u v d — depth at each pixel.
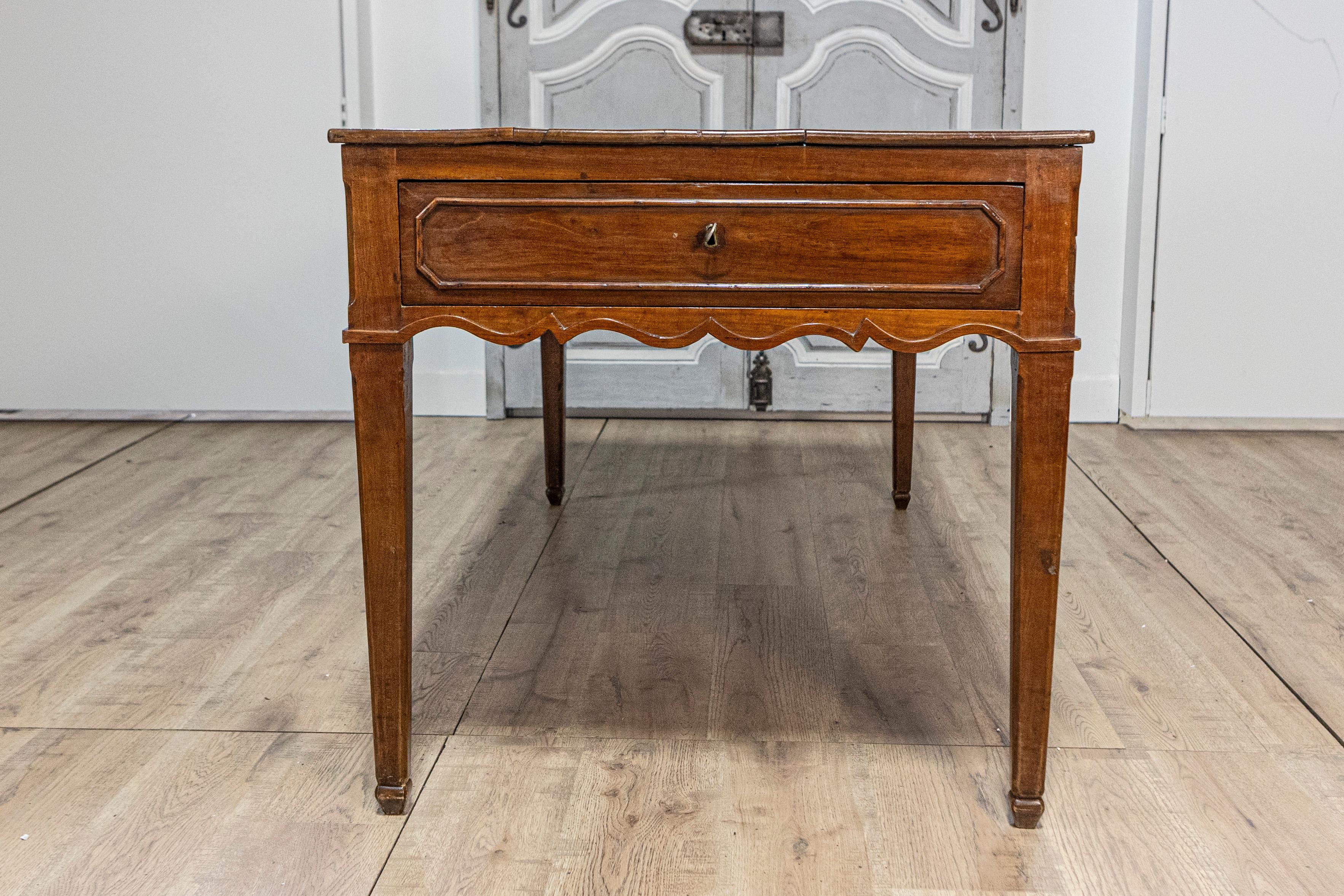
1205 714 1.76
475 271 1.37
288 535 2.58
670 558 2.43
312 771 1.60
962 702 1.79
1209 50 3.31
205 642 2.02
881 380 3.62
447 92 3.54
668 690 1.84
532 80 3.50
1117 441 3.42
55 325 3.66
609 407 3.68
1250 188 3.39
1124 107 3.46
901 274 1.35
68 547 2.50
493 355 3.62
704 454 3.26
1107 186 3.51
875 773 1.59
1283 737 1.69
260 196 3.56
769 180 1.33
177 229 3.59
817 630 2.06
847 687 1.85
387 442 1.41
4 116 3.52
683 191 1.34
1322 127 3.34
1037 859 1.40
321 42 3.46
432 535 2.58
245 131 3.52
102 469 3.13
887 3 3.41
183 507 2.79
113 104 3.51
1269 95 3.33
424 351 3.70
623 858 1.40
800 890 1.34
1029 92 3.47
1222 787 1.55
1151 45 3.33
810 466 3.13
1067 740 1.68
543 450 3.29
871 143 1.31
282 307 3.63
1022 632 1.42
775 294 1.36
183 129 3.52
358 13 3.46
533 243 1.36
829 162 1.32
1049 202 1.32
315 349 3.65
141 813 1.50
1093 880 1.36
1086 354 3.62
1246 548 2.48
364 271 1.37
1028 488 1.38
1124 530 2.61
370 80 3.54
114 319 3.65
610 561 2.41
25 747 1.66
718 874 1.37
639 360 3.63
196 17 3.46
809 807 1.51
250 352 3.66
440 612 2.15
